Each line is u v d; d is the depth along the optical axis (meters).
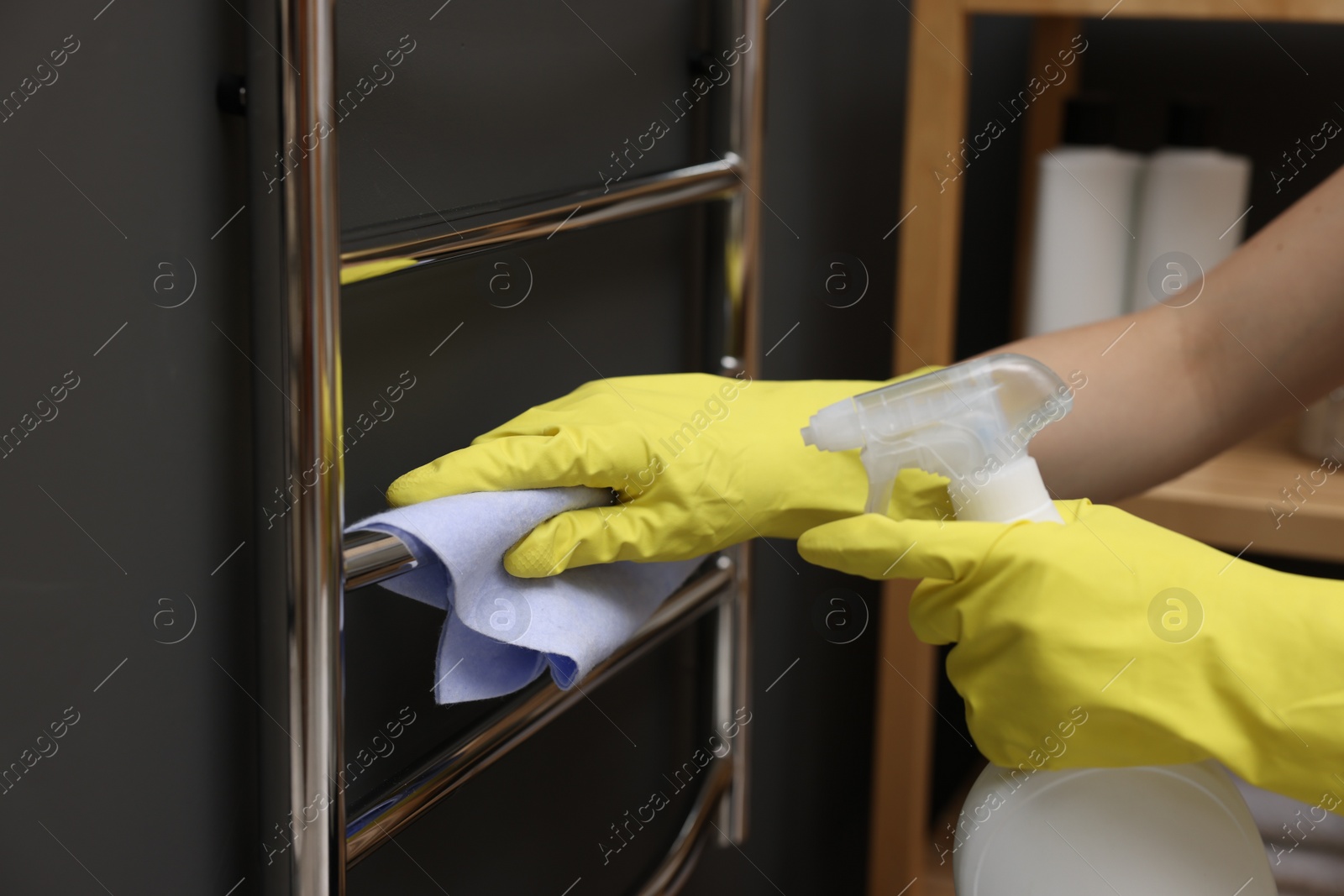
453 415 0.56
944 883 0.98
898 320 0.86
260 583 0.43
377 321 0.50
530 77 0.59
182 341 0.42
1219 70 1.07
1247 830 0.48
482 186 0.56
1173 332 0.65
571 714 0.70
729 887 0.96
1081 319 0.96
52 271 0.37
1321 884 0.79
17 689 0.38
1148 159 0.99
